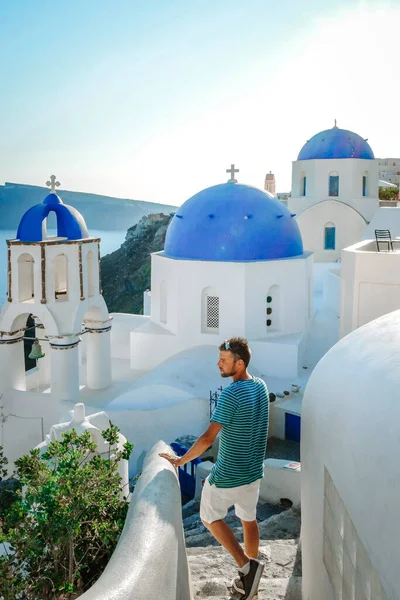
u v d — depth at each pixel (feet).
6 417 63.10
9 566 16.75
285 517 30.09
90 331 67.82
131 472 56.59
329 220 104.73
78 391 62.90
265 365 65.51
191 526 35.53
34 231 60.95
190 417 57.67
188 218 70.54
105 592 9.15
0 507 40.14
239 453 15.07
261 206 69.56
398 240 38.27
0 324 62.54
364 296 32.37
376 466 10.26
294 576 20.04
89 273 66.08
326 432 14.08
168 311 71.05
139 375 72.08
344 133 109.91
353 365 13.75
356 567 11.39
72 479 17.63
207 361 64.28
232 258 67.05
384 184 172.24
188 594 13.51
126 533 11.39
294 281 68.08
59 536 16.70
